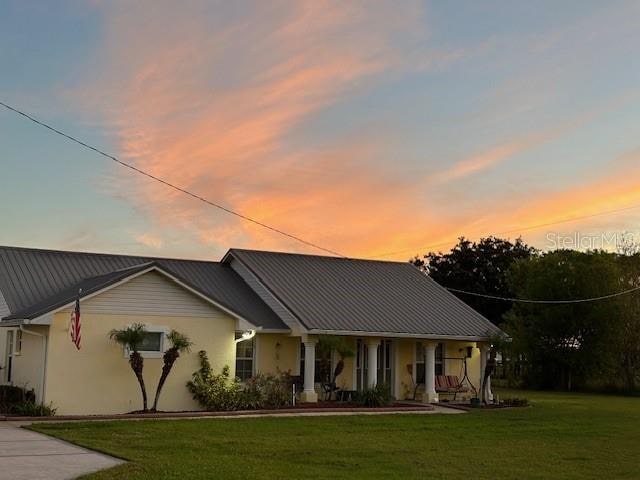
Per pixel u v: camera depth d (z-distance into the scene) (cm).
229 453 1370
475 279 5972
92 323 2009
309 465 1289
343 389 2614
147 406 2058
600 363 4475
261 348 2547
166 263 2848
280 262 2975
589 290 4462
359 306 2772
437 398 2741
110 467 1150
